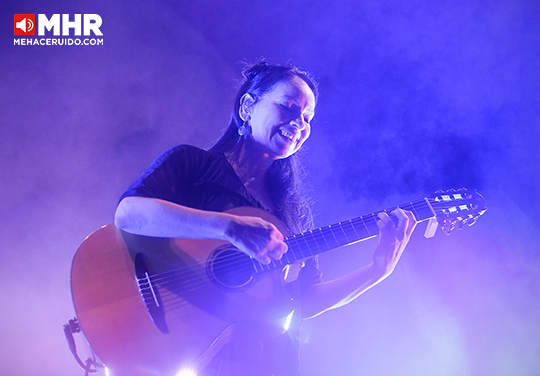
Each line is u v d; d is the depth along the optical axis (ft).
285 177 7.71
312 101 7.18
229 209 6.16
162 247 5.68
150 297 5.35
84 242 5.45
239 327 5.56
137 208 5.32
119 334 5.10
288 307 5.79
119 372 4.97
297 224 7.63
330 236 6.35
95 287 5.26
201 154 6.44
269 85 7.06
